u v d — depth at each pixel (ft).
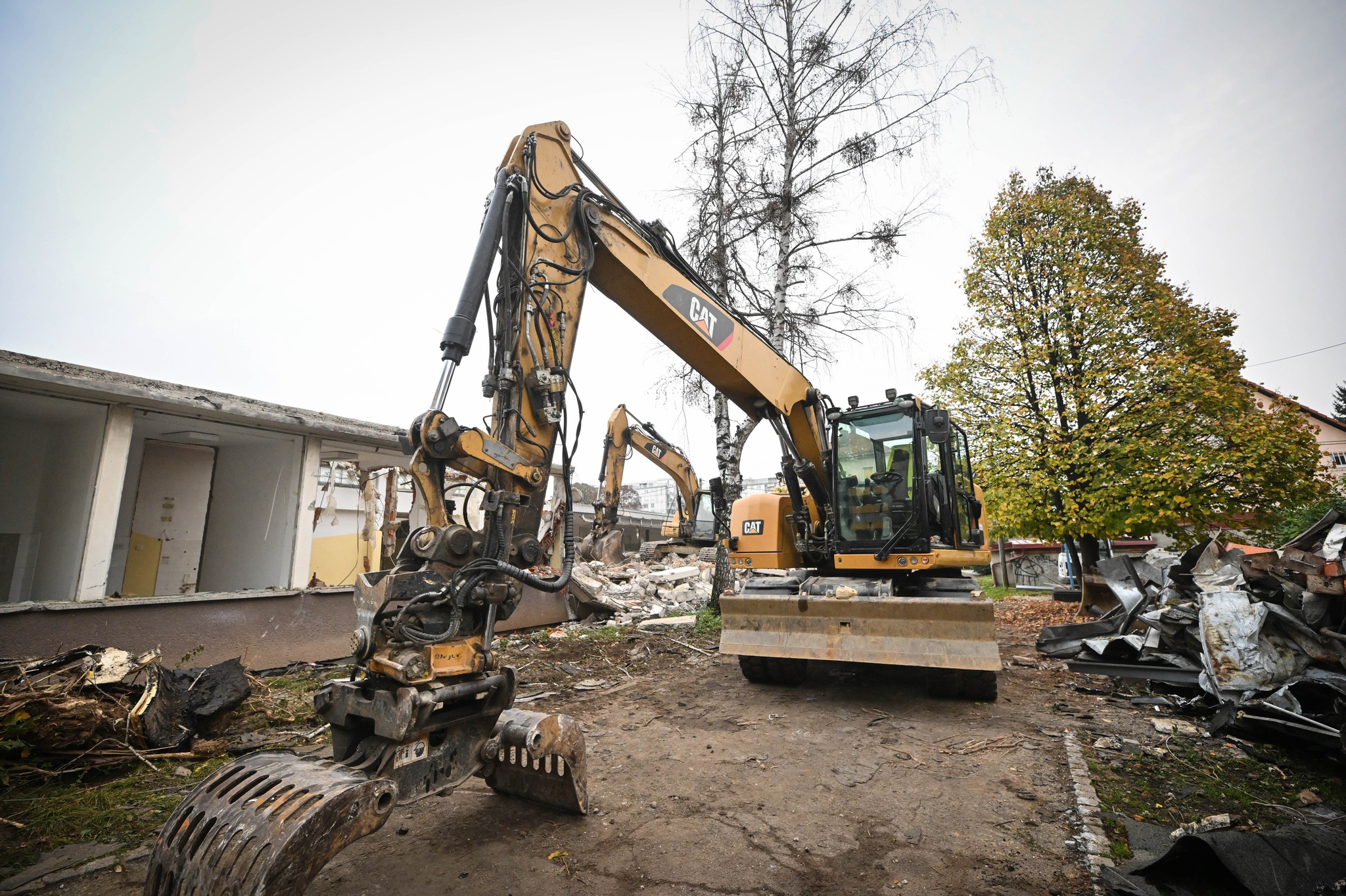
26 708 11.77
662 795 11.82
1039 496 33.22
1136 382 31.91
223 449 28.89
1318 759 13.23
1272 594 17.48
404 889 8.55
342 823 6.95
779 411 19.65
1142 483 30.58
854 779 12.56
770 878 8.87
